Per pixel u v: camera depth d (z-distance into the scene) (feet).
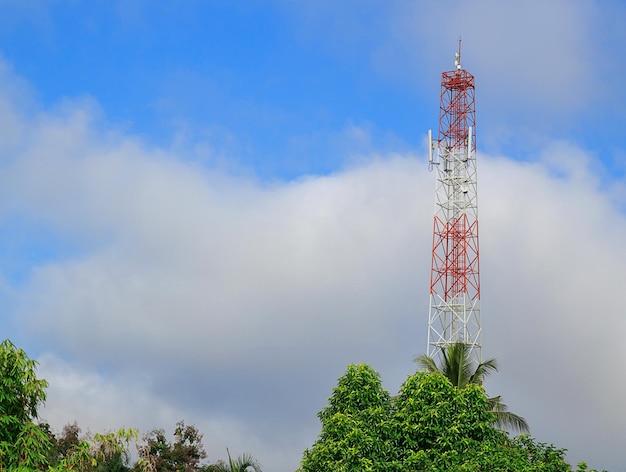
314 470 134.51
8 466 94.48
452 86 217.56
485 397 138.62
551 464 130.11
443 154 213.87
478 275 204.85
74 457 96.84
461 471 126.62
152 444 191.52
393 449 133.49
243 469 153.48
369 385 141.28
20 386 98.43
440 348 175.11
